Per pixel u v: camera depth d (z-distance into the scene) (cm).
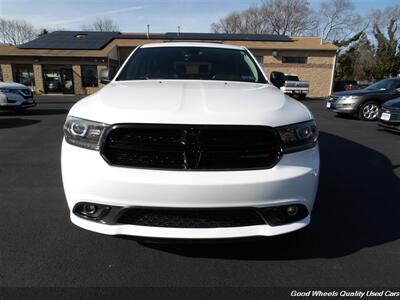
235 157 206
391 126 783
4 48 2670
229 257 254
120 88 274
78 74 2603
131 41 2908
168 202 202
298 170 216
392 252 266
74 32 3234
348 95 1089
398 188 411
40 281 223
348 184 423
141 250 262
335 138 738
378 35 4503
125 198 204
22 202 355
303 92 2383
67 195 222
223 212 210
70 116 226
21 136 737
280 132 212
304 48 2727
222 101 229
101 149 208
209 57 367
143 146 204
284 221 222
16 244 269
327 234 293
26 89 1176
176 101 225
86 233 287
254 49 2741
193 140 203
